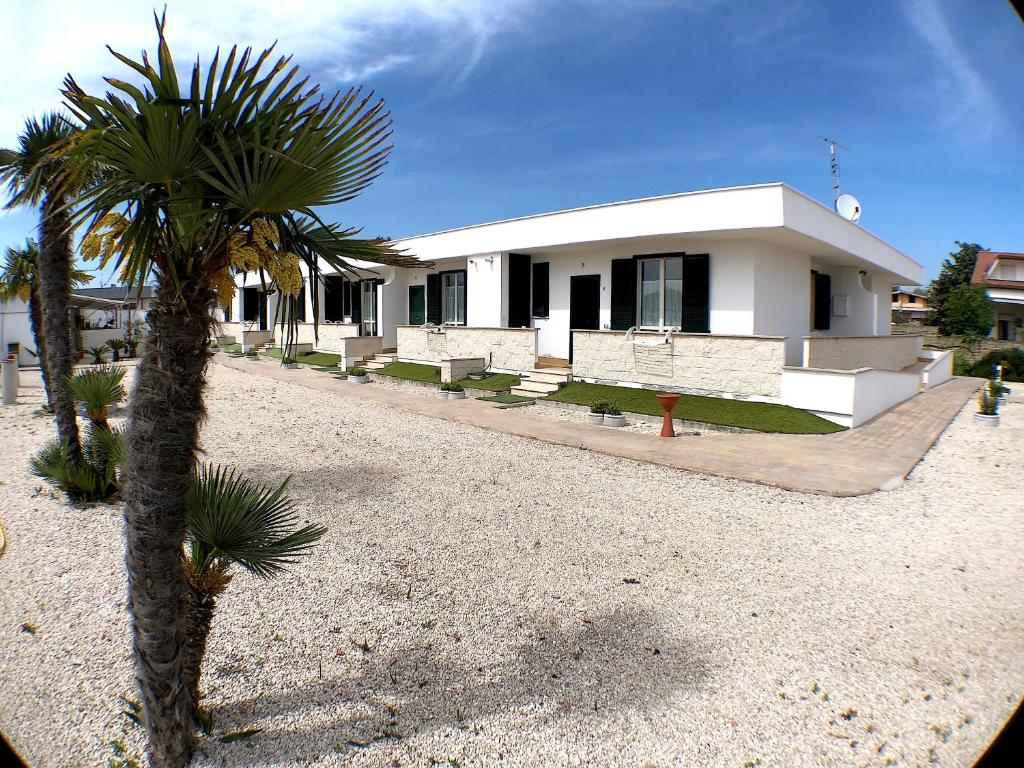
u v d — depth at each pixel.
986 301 26.72
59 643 3.88
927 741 2.96
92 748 2.97
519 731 3.06
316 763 2.85
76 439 6.98
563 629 4.06
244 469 7.98
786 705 3.25
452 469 8.16
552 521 6.15
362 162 2.67
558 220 14.60
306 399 14.30
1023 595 4.54
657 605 4.39
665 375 12.64
